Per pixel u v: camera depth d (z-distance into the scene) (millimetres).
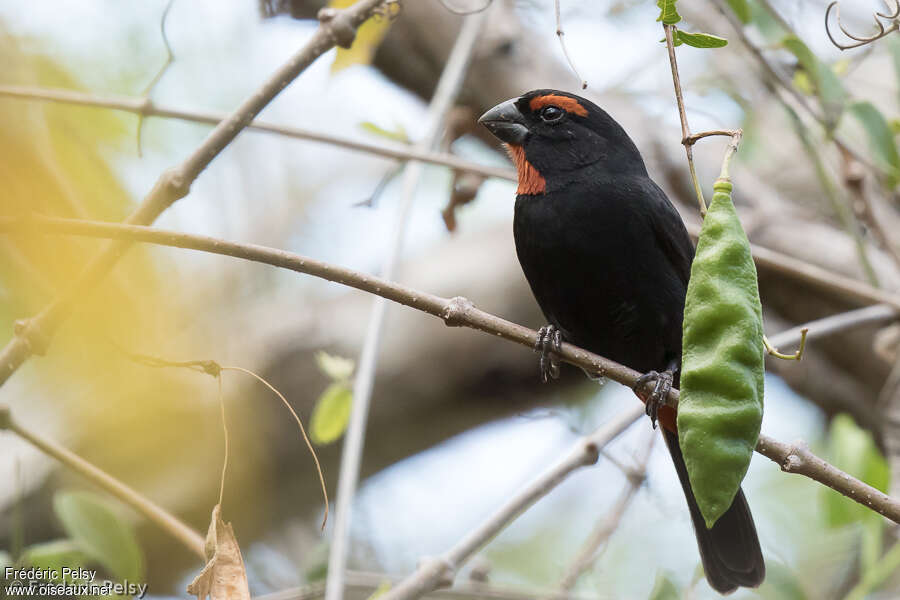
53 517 11906
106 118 10797
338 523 8102
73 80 10508
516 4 12836
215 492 12484
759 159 12594
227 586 5754
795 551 12734
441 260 13914
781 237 11938
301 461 12953
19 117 8867
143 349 9586
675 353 8719
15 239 7621
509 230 14148
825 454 13102
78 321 9156
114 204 9812
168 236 6211
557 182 8672
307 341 13039
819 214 12891
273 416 12789
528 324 13531
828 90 9141
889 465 10359
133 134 11141
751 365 5145
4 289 8102
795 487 13602
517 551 13562
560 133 8805
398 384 13109
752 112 11867
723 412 5074
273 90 7195
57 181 8875
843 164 10320
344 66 9344
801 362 11984
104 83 11336
